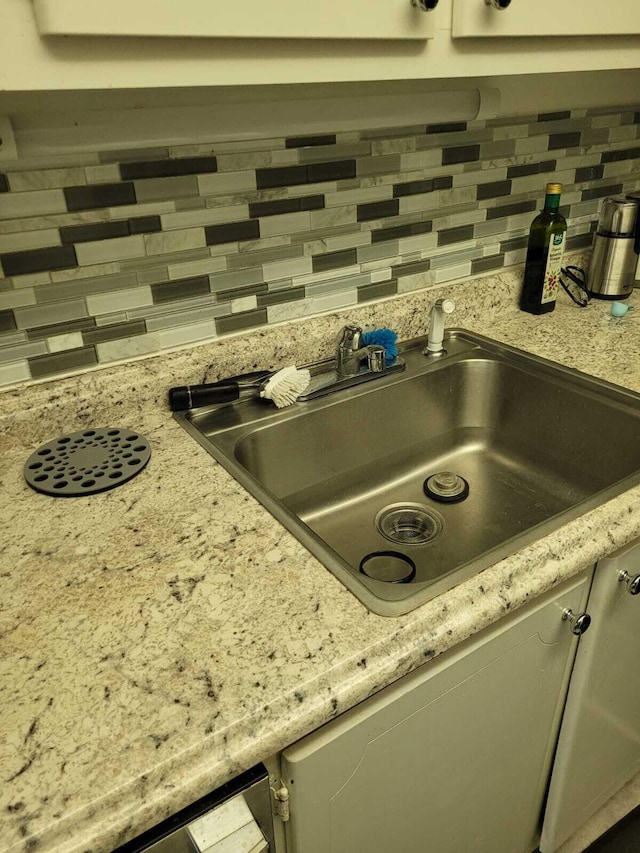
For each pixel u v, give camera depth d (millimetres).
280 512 796
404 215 1248
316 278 1192
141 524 784
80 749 517
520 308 1452
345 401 1116
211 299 1092
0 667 592
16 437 964
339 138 1103
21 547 750
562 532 747
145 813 489
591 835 1274
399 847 795
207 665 585
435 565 1026
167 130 888
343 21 675
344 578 680
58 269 941
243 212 1060
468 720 775
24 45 548
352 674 582
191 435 992
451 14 757
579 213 1546
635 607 932
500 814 964
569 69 899
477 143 1281
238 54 645
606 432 1083
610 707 1029
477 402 1282
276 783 619
